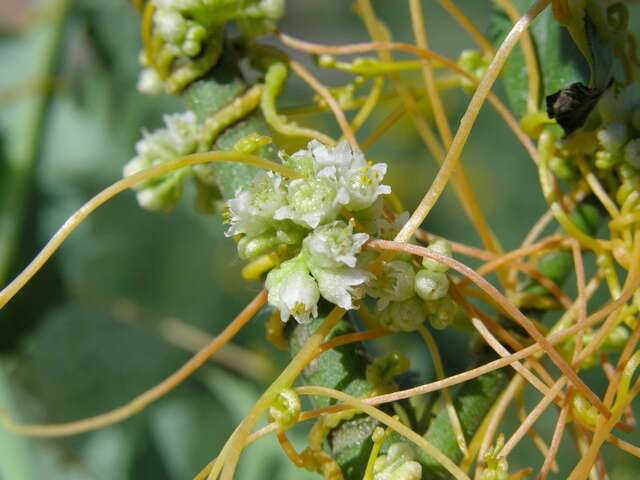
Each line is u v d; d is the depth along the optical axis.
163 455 0.16
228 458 0.08
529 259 0.10
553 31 0.09
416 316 0.08
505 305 0.08
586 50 0.09
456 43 0.25
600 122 0.09
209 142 0.09
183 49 0.09
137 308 0.17
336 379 0.08
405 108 0.11
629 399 0.08
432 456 0.08
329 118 0.21
